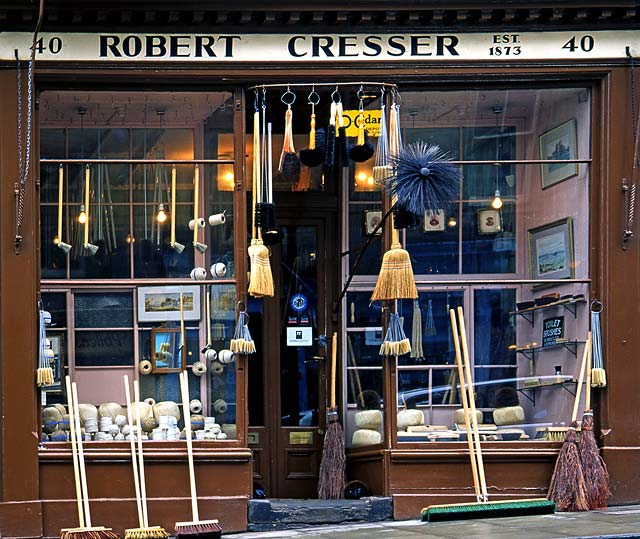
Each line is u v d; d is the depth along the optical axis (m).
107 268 12.94
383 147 12.80
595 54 12.88
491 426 13.16
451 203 13.40
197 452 12.52
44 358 12.47
